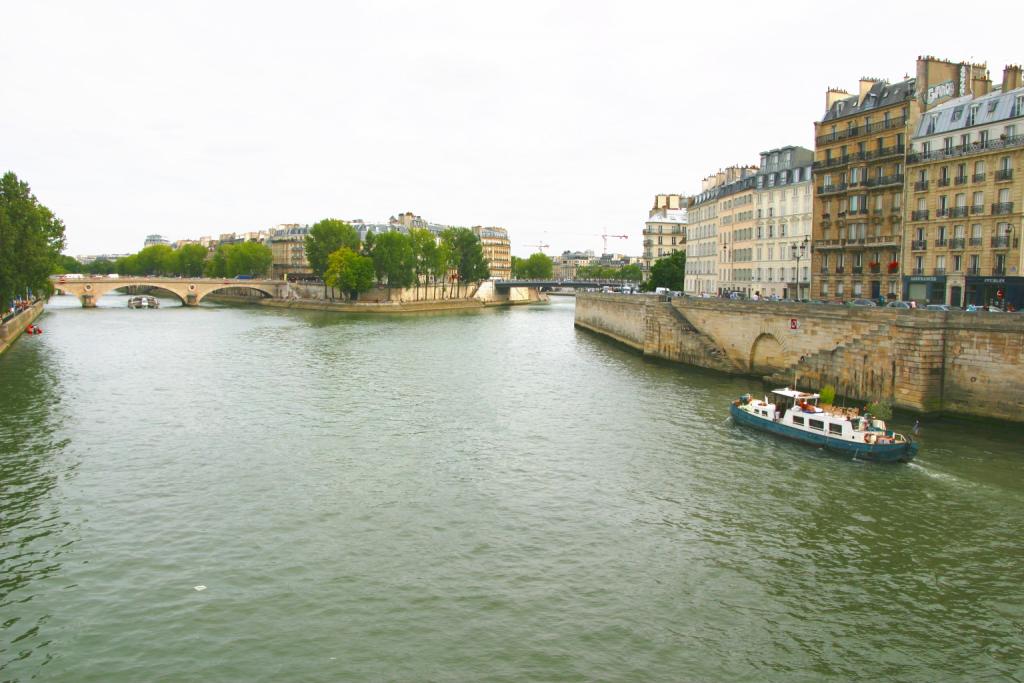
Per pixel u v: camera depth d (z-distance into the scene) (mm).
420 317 155375
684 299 77500
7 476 37500
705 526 31359
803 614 24516
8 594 25484
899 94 75500
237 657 21953
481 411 52969
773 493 35094
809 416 43156
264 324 128125
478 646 22547
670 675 21250
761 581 26672
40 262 91625
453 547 29297
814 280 85938
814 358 55812
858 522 31625
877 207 77562
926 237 71375
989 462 38844
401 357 83562
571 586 26234
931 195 70812
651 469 38844
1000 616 24500
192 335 106312
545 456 41344
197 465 39500
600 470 38750
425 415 51625
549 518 32250
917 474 37250
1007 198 64125
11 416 50500
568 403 55781
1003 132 64188
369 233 189750
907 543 29641
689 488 35875
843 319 55531
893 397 48781
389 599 25281
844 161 81125
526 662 21781
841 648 22672
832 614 24547
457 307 195000
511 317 162375
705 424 48531
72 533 30484
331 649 22375
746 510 33031
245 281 190250
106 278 169625
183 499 34375
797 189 92000
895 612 24688
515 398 57812
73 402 55406
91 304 167250
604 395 59000
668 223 176000
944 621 24188
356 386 63219
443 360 81062
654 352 81062
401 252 177500
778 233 96250
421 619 24031
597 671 21391
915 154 72188
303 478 37406
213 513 32688
